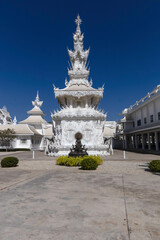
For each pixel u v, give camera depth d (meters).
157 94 34.97
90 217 4.95
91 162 13.85
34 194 7.11
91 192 7.39
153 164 12.82
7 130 45.16
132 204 5.95
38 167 15.76
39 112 62.06
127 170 13.55
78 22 35.81
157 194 7.08
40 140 58.06
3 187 8.20
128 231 4.20
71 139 28.30
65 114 28.69
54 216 5.02
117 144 65.00
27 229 4.30
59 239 3.86
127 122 54.75
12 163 15.97
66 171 13.17
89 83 34.75
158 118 37.28
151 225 4.51
